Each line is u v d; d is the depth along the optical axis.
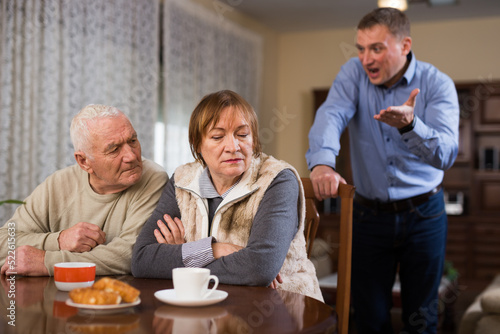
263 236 1.35
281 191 1.43
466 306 4.63
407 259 2.18
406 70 2.14
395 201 2.14
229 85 5.18
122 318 0.97
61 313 1.01
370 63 2.06
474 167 5.55
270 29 6.03
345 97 2.23
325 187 1.66
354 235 2.26
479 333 2.78
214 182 1.52
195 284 1.06
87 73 3.62
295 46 6.19
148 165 1.68
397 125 1.87
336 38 6.04
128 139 1.51
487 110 5.38
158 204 1.57
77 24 3.52
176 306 1.06
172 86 4.42
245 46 5.43
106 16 3.76
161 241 1.46
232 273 1.30
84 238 1.48
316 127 2.12
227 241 1.46
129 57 3.95
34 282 1.33
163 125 4.34
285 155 6.18
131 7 3.99
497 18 5.46
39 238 1.50
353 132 2.30
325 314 1.02
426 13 5.36
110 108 1.52
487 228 5.26
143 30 4.11
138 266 1.39
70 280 1.21
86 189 1.61
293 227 1.42
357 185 2.28
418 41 5.70
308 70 6.14
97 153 1.48
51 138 3.35
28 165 3.21
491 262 5.23
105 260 1.46
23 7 3.22
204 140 1.42
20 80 3.18
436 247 2.15
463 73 5.55
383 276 2.23
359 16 5.52
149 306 1.06
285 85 6.21
